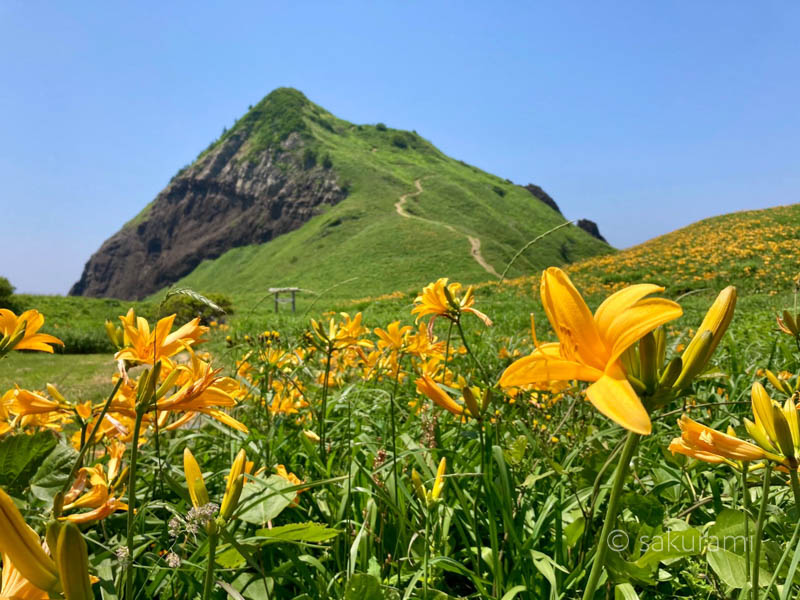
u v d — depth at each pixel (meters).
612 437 2.24
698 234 36.34
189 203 168.62
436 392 1.58
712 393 2.73
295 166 150.38
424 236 87.81
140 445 2.43
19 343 1.32
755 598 1.11
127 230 182.62
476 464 2.01
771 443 1.03
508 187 144.50
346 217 113.25
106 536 1.61
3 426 1.54
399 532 1.69
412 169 140.75
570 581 1.44
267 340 3.25
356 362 3.92
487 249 80.81
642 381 0.82
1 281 24.11
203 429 2.82
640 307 0.81
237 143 172.62
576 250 114.44
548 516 1.70
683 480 1.92
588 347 0.85
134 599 1.40
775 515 1.50
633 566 1.22
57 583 0.62
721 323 0.80
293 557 1.49
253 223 146.50
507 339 5.89
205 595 0.95
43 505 1.56
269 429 2.60
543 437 2.26
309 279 80.25
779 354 3.89
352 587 1.19
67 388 6.58
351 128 175.62
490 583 1.49
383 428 2.50
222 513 0.98
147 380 1.05
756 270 22.38
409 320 15.54
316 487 2.05
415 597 1.41
